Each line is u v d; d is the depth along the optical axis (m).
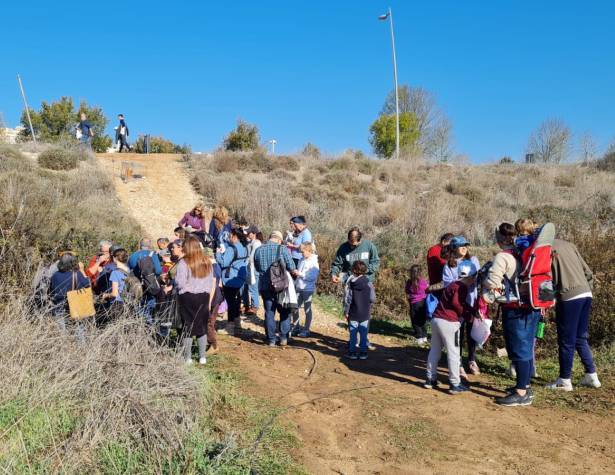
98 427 4.29
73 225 12.05
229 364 6.93
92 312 6.16
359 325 7.65
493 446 4.71
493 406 5.67
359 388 6.23
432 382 6.31
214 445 4.32
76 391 4.71
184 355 6.45
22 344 5.00
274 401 5.69
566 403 5.70
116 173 22.02
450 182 23.31
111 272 7.04
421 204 17.89
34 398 4.49
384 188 24.50
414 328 8.91
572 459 4.45
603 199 20.08
